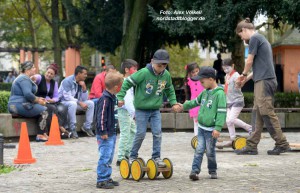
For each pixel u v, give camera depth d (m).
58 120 15.07
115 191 7.42
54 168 9.56
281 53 29.56
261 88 11.09
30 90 14.50
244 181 8.07
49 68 15.13
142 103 8.68
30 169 9.48
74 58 32.19
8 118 14.42
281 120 17.94
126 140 9.55
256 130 11.27
